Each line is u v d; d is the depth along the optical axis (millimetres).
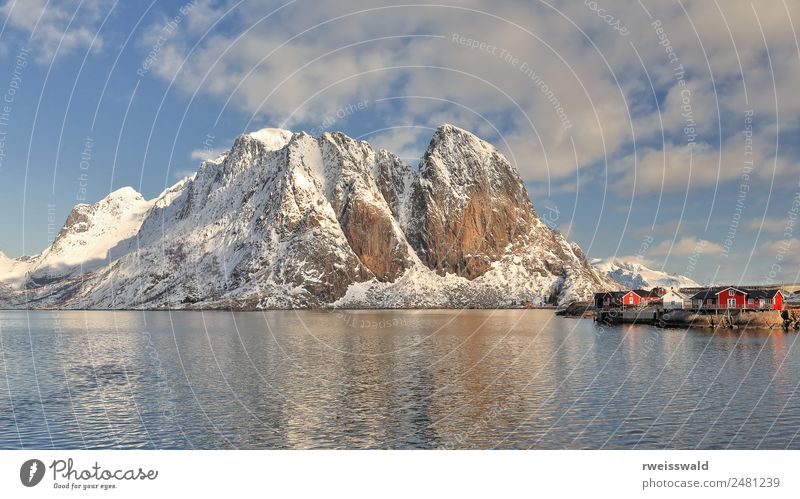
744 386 59188
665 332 129125
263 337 127750
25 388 63875
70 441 43656
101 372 74938
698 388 58406
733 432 43219
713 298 145500
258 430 45594
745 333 122438
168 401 55625
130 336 138250
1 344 119812
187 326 176625
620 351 92312
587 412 49188
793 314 135625
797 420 46062
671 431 43625
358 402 54406
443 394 57438
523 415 48656
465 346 104000
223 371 73562
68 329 171875
